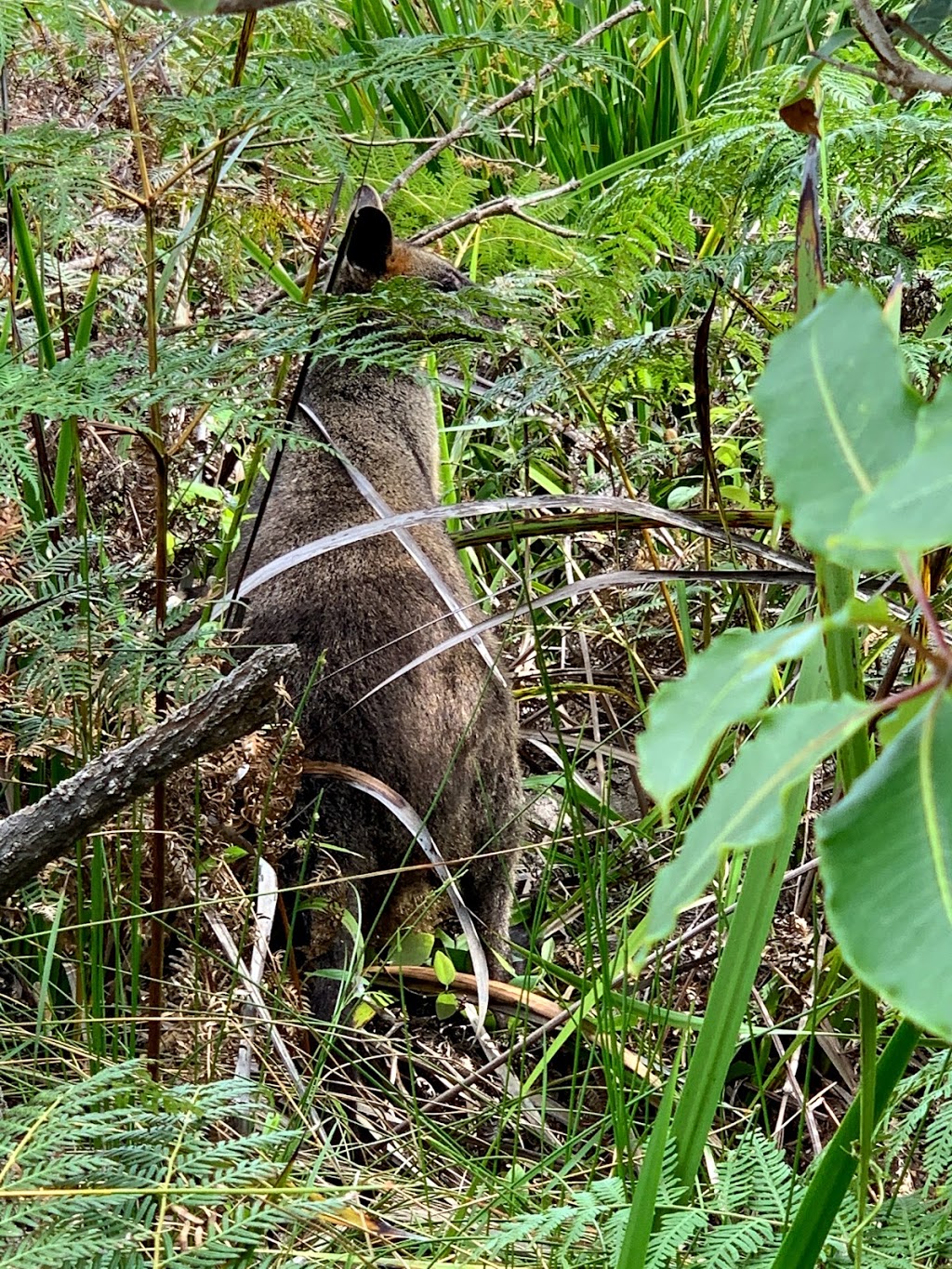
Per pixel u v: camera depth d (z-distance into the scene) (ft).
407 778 11.07
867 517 1.73
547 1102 9.37
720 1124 8.94
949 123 10.05
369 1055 9.68
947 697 2.07
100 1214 5.15
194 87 8.46
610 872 10.56
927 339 9.35
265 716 5.85
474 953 9.91
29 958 8.39
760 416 2.42
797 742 2.06
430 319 8.80
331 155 8.00
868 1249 5.69
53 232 7.64
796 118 4.58
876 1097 4.24
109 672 7.54
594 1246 6.28
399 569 11.59
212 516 11.85
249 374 8.21
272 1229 6.22
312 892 10.02
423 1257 6.19
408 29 16.67
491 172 14.39
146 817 8.39
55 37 8.52
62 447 9.04
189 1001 8.24
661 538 12.36
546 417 12.12
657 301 13.93
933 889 1.95
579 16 17.06
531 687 13.12
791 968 8.79
